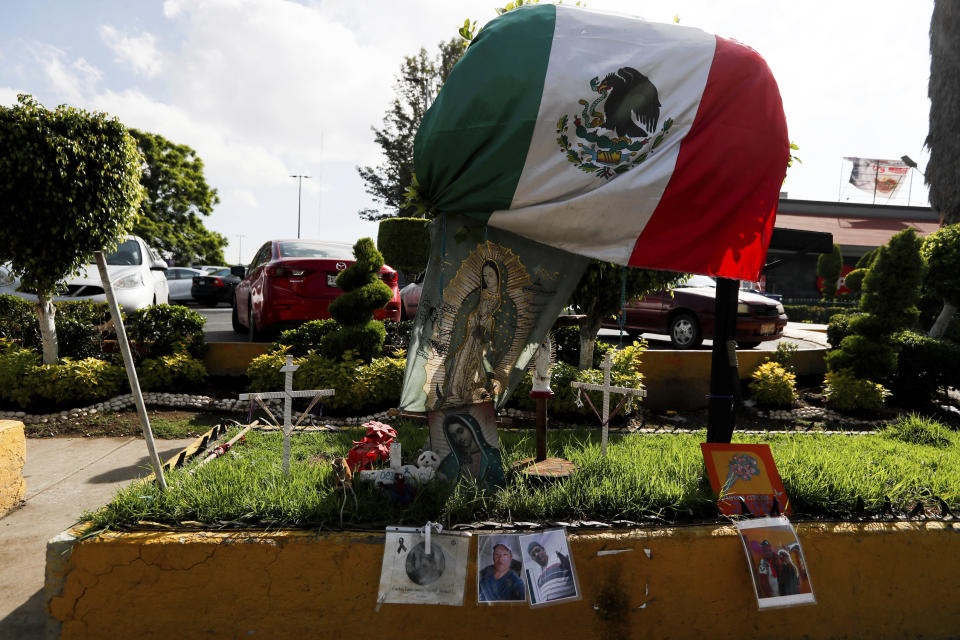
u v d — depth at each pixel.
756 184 3.61
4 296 8.27
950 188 14.41
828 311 24.61
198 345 8.41
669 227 3.52
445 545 3.09
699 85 3.49
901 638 3.45
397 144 29.08
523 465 4.21
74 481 5.28
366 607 3.05
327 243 10.94
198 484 3.57
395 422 6.53
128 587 2.96
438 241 3.72
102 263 3.35
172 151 37.12
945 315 10.32
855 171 38.84
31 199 6.16
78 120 6.35
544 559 3.12
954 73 14.20
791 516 3.58
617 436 5.98
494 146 3.38
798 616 3.36
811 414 8.21
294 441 5.39
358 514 3.24
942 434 6.69
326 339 7.70
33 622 3.30
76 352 8.12
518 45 3.41
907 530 3.50
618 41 3.47
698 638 3.27
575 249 3.56
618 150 3.42
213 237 42.88
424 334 3.77
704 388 8.20
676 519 3.46
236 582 3.01
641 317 12.24
